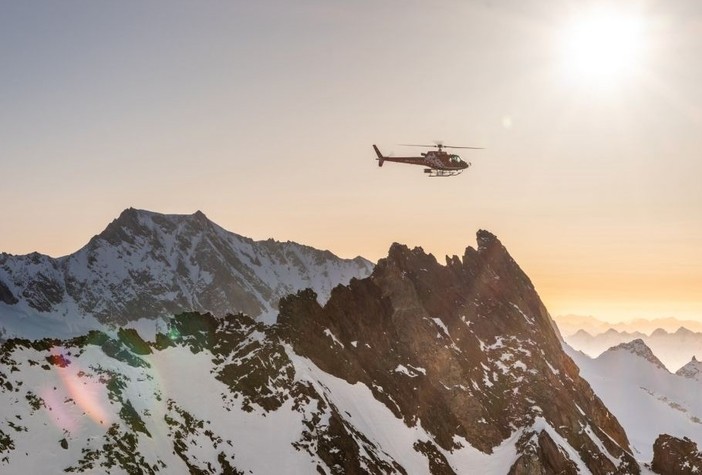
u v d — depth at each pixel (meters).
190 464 131.25
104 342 147.25
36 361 131.12
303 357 179.88
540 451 188.38
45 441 114.69
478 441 196.00
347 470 148.62
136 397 137.62
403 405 190.00
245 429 148.62
